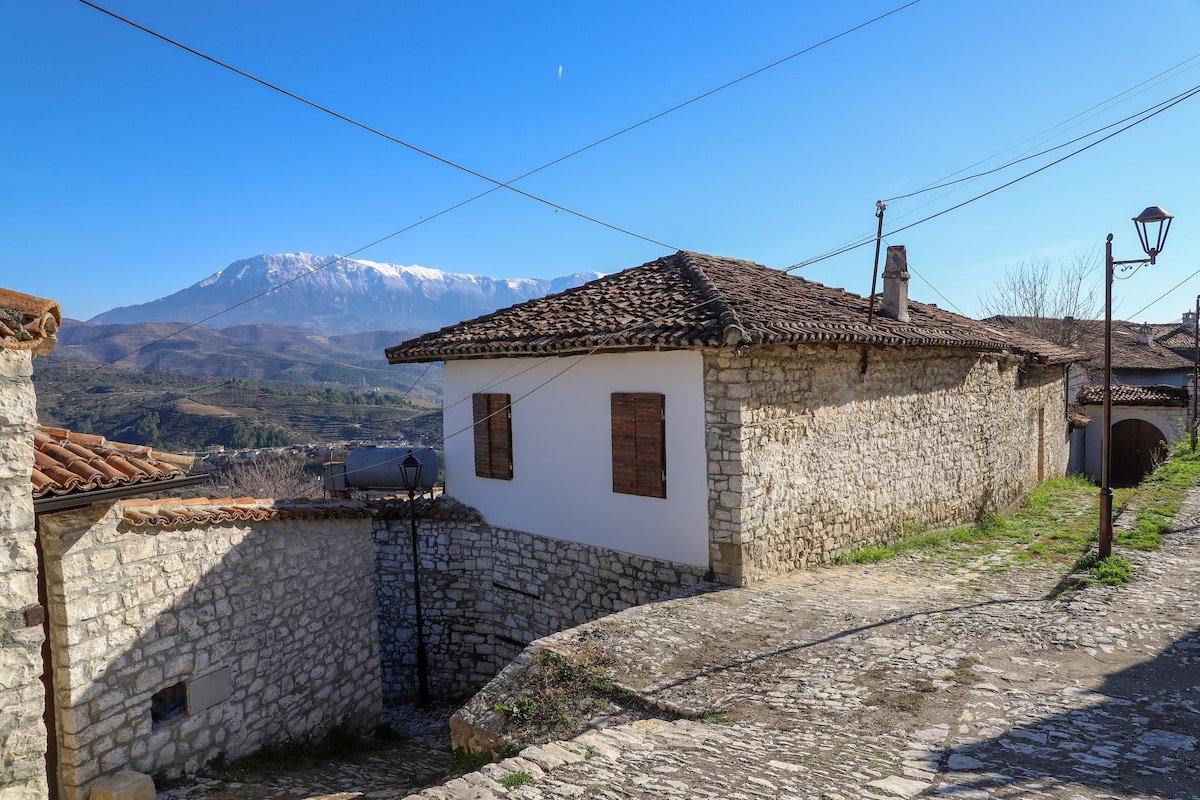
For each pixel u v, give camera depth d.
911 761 4.90
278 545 8.79
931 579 10.52
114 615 6.68
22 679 4.69
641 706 6.54
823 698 6.27
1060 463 23.25
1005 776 4.55
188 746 7.46
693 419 9.75
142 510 7.18
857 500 11.74
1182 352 34.25
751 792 4.48
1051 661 6.79
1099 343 34.25
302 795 7.35
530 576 11.84
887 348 12.16
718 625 8.20
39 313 4.67
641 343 9.55
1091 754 4.85
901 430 12.80
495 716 6.89
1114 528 12.20
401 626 12.92
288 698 8.88
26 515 4.73
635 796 4.53
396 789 7.44
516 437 12.01
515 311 13.24
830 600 9.14
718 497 9.60
